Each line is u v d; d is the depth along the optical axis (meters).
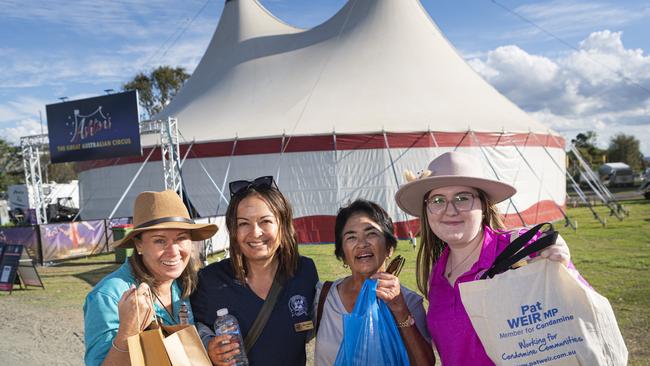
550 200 16.61
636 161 66.69
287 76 17.77
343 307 2.51
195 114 17.41
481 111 16.50
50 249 13.06
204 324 2.53
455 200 2.23
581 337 1.87
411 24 19.42
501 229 2.35
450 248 2.40
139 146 13.59
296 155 14.02
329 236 13.80
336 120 14.84
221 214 14.32
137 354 1.93
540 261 1.96
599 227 14.97
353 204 2.62
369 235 2.52
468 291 2.00
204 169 13.84
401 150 13.99
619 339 1.91
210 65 21.22
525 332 1.92
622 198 29.48
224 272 2.60
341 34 19.16
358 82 16.83
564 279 1.91
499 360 1.95
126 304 1.98
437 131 14.17
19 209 34.97
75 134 14.48
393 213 13.80
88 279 10.71
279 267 2.60
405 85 16.88
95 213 18.09
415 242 13.18
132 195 16.31
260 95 17.08
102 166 17.73
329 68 17.55
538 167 16.19
